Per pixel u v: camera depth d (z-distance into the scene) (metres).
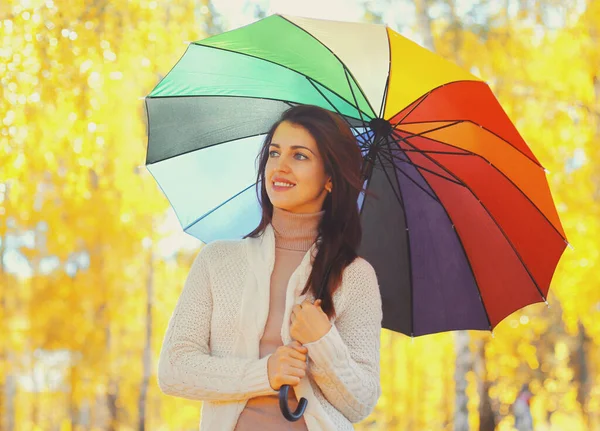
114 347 18.98
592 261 11.56
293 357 3.29
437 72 3.82
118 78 11.23
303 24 3.96
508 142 3.89
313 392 3.39
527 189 3.97
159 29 11.40
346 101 3.94
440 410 20.56
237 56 3.99
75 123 11.05
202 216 4.14
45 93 10.82
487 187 4.03
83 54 11.02
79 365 18.22
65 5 11.03
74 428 21.91
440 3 12.86
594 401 20.55
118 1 11.27
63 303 17.33
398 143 4.04
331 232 3.61
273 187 3.58
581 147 11.81
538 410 22.94
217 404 3.39
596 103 12.31
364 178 3.85
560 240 4.03
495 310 4.19
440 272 4.17
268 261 3.54
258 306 3.46
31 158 10.97
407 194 4.13
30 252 15.44
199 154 4.11
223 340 3.45
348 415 3.42
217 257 3.57
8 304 18.62
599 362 20.17
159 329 16.78
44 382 22.52
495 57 12.24
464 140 3.97
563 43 12.15
